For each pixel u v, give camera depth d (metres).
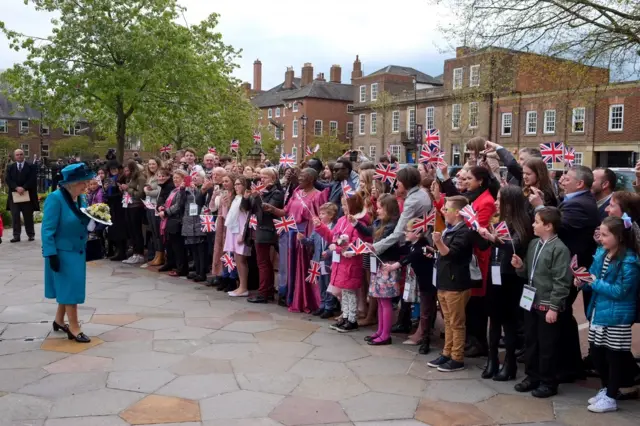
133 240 10.59
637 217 4.67
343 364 5.41
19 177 12.90
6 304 7.43
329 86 67.25
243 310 7.37
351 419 4.23
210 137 27.08
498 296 5.01
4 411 4.27
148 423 4.11
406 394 4.71
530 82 35.97
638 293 4.32
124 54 18.41
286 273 7.57
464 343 5.33
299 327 6.62
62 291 5.85
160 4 19.06
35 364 5.29
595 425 4.16
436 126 45.00
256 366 5.30
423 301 5.79
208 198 9.04
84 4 18.33
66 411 4.29
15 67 18.59
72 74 18.25
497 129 37.84
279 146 62.50
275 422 4.15
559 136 34.47
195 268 9.23
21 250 11.81
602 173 5.45
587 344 6.10
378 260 6.00
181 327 6.53
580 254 5.00
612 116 32.25
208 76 20.97
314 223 6.43
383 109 49.81
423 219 5.50
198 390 4.72
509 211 4.94
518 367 5.43
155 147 32.22
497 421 4.22
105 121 23.45
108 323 6.66
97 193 10.66
